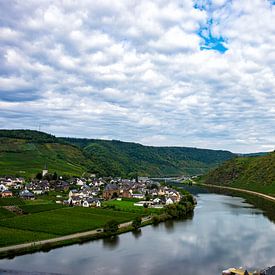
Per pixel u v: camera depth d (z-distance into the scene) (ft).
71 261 378.53
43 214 624.59
